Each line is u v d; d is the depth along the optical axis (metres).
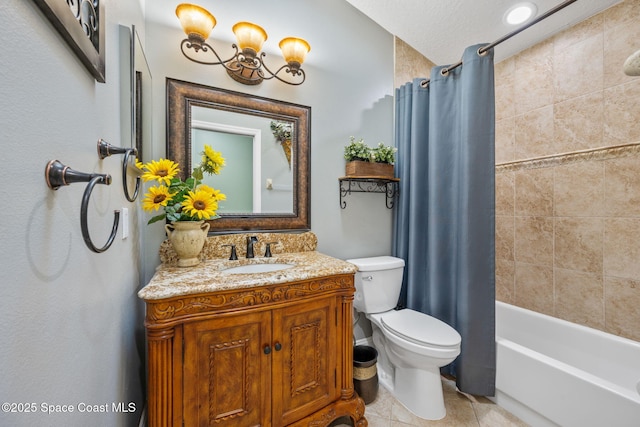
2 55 0.34
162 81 1.29
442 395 1.42
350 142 1.87
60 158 0.49
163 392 0.88
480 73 1.47
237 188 1.49
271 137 1.58
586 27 1.62
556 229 1.78
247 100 1.49
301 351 1.13
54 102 0.47
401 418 1.38
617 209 1.52
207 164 1.37
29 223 0.40
